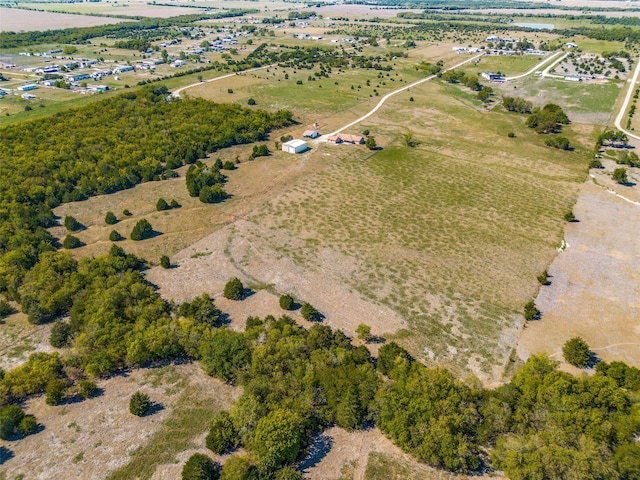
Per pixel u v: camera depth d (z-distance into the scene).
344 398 57.09
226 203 115.00
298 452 53.22
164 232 102.50
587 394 56.22
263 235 100.69
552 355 68.81
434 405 56.00
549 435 52.12
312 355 64.75
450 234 100.50
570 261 90.94
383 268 89.38
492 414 55.59
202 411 58.88
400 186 123.56
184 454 53.09
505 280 85.75
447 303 79.88
